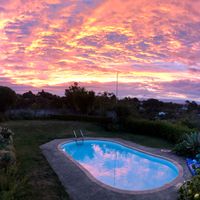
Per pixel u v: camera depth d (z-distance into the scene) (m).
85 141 18.92
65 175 10.75
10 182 8.12
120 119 24.45
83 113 30.48
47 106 31.67
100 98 29.56
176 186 9.65
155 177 12.68
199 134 14.83
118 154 17.72
